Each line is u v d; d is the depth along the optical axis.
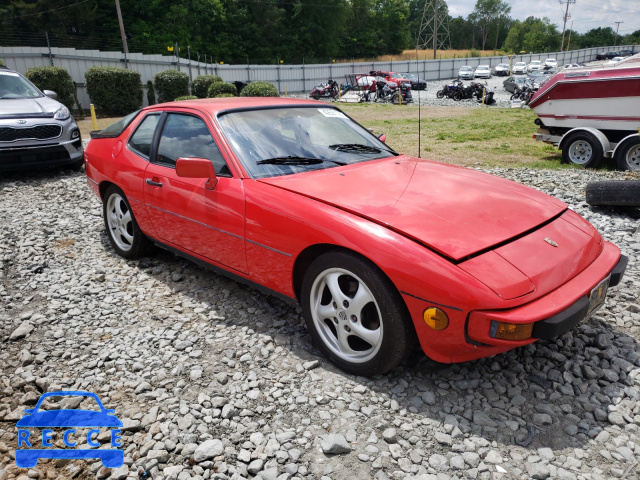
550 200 3.06
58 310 3.60
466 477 2.02
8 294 3.88
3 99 8.16
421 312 2.30
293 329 3.21
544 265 2.38
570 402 2.47
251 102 3.78
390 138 14.50
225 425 2.36
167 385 2.68
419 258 2.29
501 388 2.57
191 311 3.52
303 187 2.91
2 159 7.43
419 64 59.41
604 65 9.04
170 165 3.70
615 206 5.69
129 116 4.51
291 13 74.81
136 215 4.12
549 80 9.73
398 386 2.59
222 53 66.00
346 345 2.69
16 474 2.15
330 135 3.68
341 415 2.40
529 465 2.07
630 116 8.67
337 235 2.52
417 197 2.79
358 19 88.25
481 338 2.19
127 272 4.25
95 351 3.06
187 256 3.78
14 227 5.51
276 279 2.98
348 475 2.05
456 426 2.29
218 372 2.78
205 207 3.31
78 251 4.80
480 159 10.47
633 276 3.93
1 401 2.64
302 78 48.53
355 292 2.63
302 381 2.67
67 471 2.16
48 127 7.77
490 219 2.60
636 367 2.72
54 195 7.05
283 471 2.07
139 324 3.37
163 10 60.75
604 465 2.07
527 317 2.13
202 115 3.55
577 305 2.28
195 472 2.09
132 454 2.22
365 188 2.90
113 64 28.42
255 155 3.25
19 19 49.62
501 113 23.20
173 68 31.38
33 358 2.98
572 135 9.27
